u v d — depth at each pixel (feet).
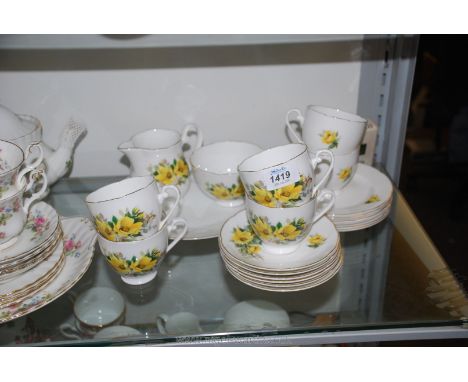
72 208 3.32
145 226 2.49
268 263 2.53
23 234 2.59
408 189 4.27
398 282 2.87
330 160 2.72
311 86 3.49
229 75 3.41
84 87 3.37
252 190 2.49
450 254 3.86
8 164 2.55
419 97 3.81
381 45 3.35
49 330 2.61
